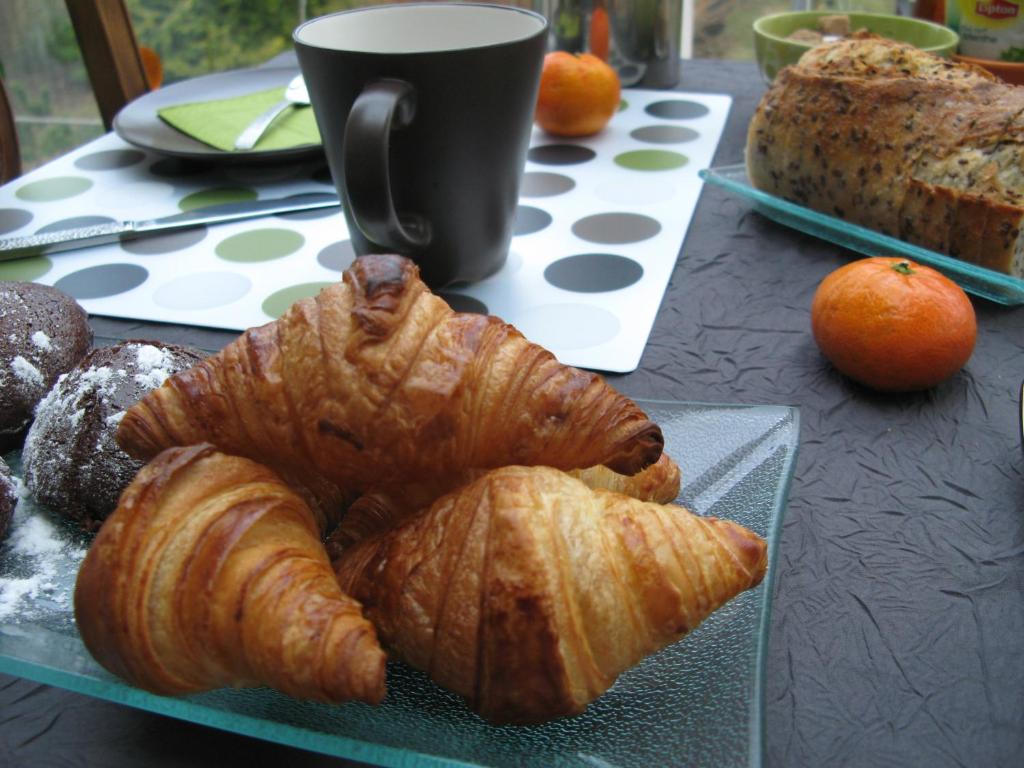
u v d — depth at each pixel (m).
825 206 0.49
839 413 0.36
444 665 0.22
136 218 0.53
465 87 0.38
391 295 0.24
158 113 0.60
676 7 0.72
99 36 0.71
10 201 0.56
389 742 0.22
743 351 0.40
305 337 0.24
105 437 0.29
